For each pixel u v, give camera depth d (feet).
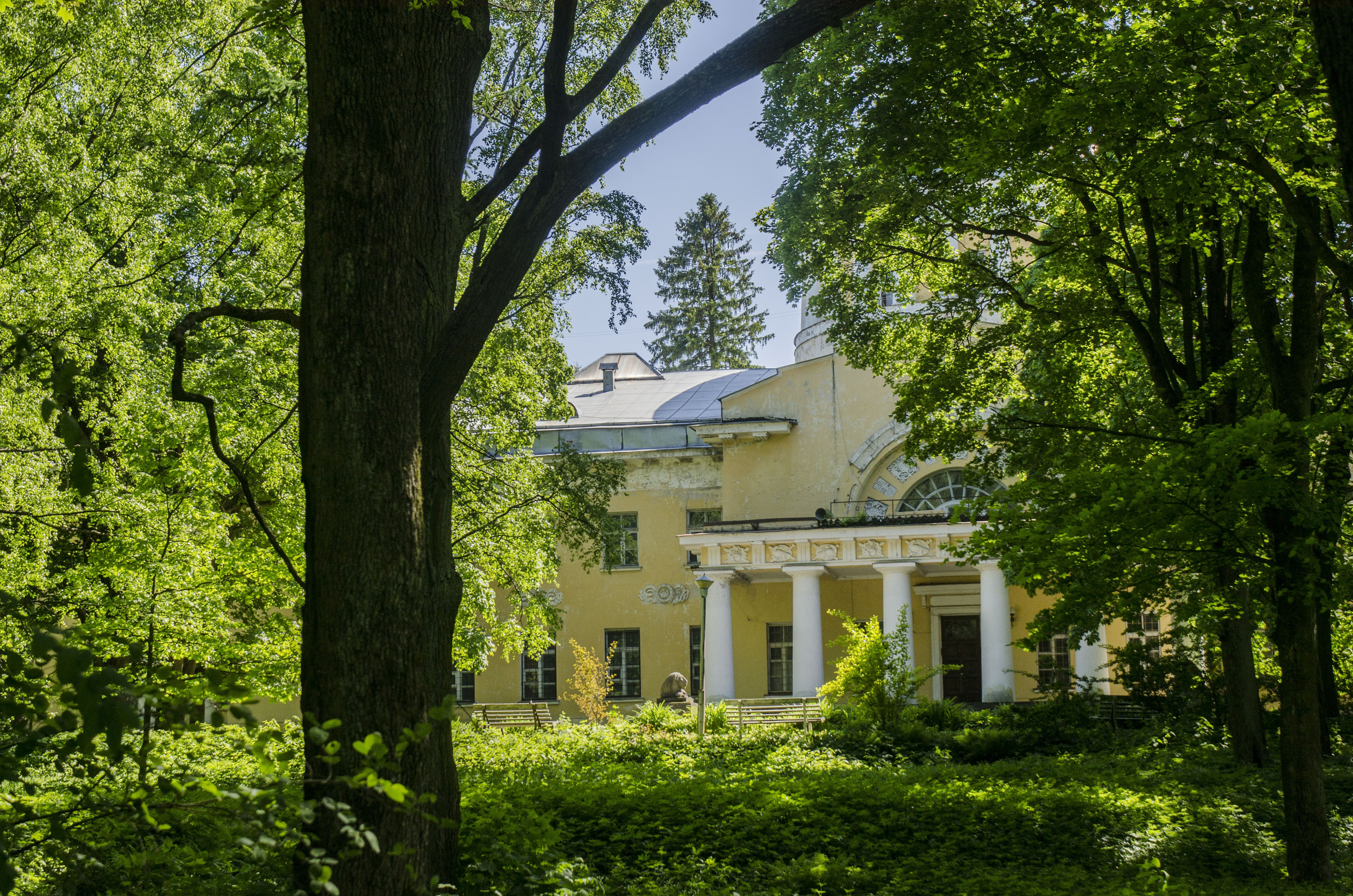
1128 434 47.14
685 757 62.90
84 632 10.77
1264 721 67.31
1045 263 56.18
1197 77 29.27
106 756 9.95
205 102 58.95
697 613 119.85
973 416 56.08
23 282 53.98
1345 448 37.55
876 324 60.44
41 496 52.49
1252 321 37.09
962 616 114.42
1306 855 32.42
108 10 59.00
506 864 20.80
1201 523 31.19
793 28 25.44
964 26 36.17
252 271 56.80
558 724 89.45
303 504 49.24
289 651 46.68
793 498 118.52
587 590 122.42
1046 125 32.86
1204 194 33.27
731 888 27.22
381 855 16.90
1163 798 42.63
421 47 21.88
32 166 54.65
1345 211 39.37
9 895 10.11
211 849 13.28
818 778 45.24
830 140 50.83
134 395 50.85
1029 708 80.94
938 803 38.17
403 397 19.31
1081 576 34.09
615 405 135.85
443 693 23.39
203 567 46.16
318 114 19.72
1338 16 16.90
